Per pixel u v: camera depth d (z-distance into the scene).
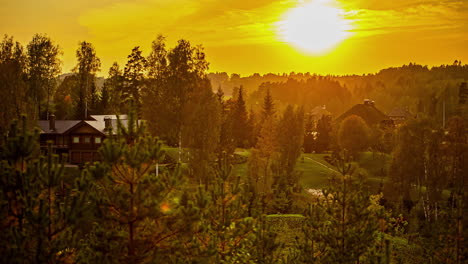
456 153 54.19
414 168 56.69
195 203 17.77
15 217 14.55
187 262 16.28
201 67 68.62
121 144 15.35
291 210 45.66
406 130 57.97
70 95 103.94
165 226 15.84
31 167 14.63
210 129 59.75
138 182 15.55
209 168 54.19
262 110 111.12
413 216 46.66
